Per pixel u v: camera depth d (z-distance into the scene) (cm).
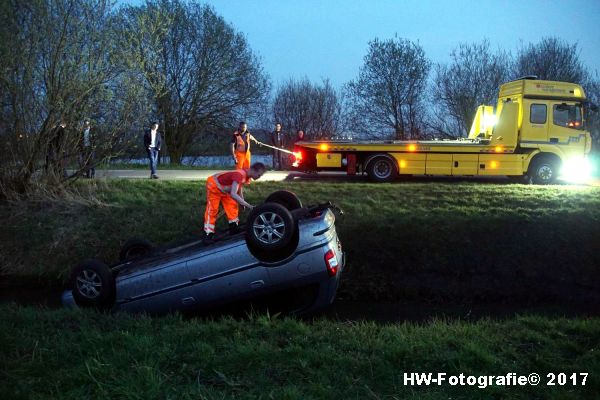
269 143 3262
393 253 961
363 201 1195
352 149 1659
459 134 3384
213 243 675
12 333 525
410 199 1209
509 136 1633
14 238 1077
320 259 635
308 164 1673
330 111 3425
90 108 1200
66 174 1255
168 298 668
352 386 426
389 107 3322
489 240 984
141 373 429
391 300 880
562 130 1638
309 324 600
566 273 916
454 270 927
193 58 3038
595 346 520
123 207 1168
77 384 422
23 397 394
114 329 561
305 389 416
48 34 1123
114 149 1262
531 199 1195
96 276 679
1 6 1082
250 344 496
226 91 3050
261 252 638
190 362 468
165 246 754
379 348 496
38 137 1174
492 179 1850
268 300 690
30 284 971
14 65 1115
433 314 810
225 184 742
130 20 1236
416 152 1644
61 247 1052
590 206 1135
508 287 898
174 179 1542
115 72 1204
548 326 580
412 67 3269
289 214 623
